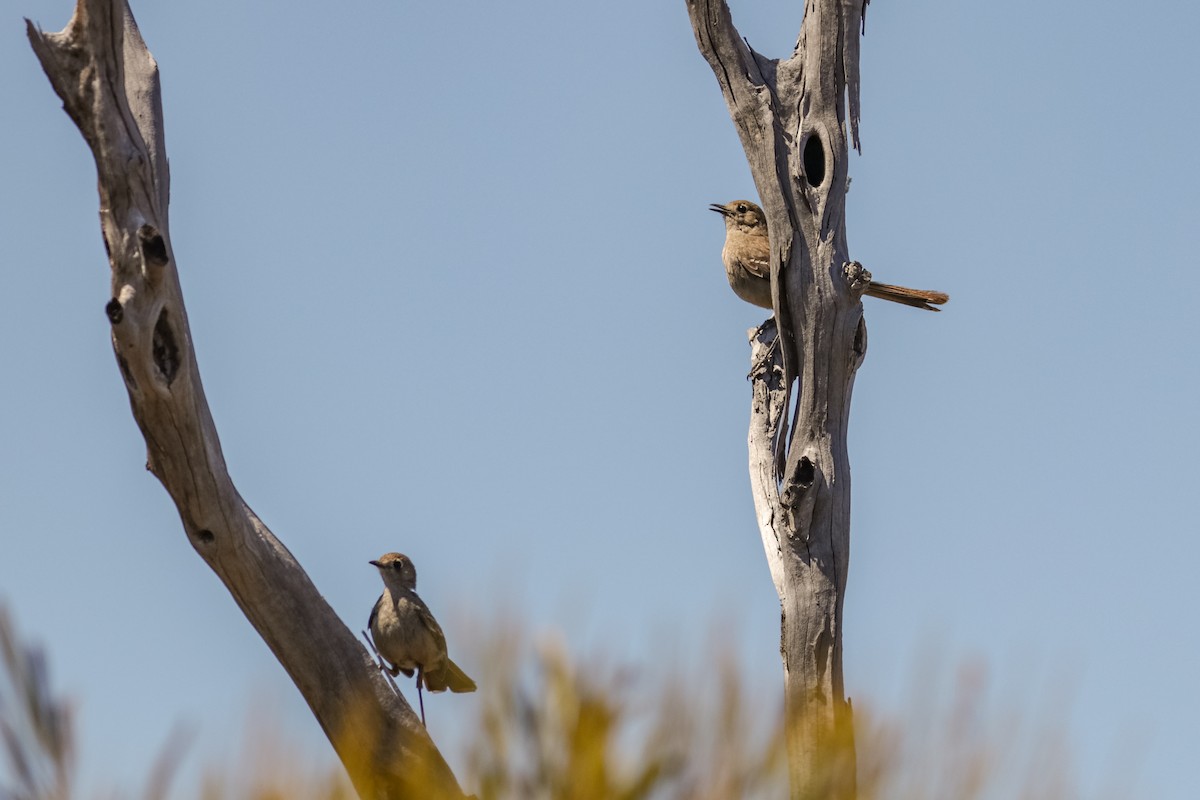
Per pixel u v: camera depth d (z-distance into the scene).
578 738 5.77
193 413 10.16
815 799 6.24
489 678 5.90
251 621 11.02
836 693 13.80
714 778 5.71
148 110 10.44
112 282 9.87
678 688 5.84
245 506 10.83
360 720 8.92
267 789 5.53
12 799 5.52
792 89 14.50
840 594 14.01
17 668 5.60
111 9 9.98
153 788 5.48
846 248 14.41
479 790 5.80
